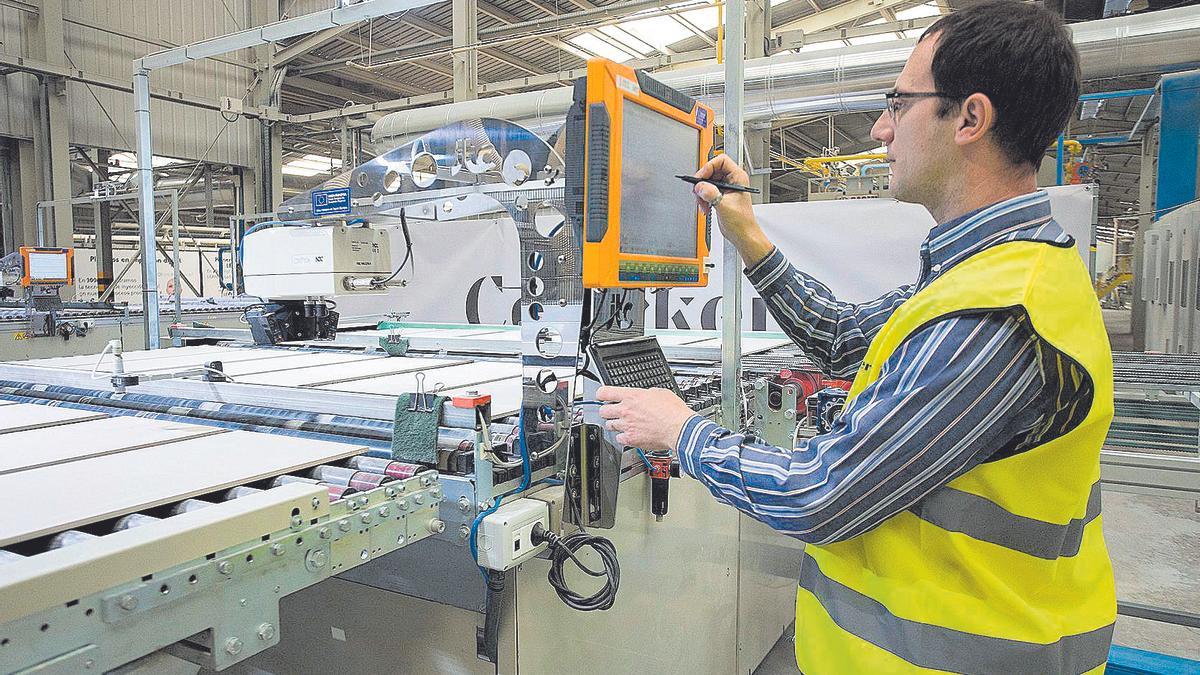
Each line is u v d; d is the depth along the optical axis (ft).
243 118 30.76
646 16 18.72
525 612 4.29
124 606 2.37
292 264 7.22
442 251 17.48
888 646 3.00
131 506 3.14
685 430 3.29
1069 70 2.83
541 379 4.25
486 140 4.75
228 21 29.99
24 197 25.22
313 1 29.09
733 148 5.37
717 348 7.71
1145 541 12.55
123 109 27.50
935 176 3.10
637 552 5.44
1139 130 21.85
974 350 2.62
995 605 2.84
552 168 4.32
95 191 25.63
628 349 4.34
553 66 29.89
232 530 2.74
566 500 4.09
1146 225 22.40
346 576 4.72
